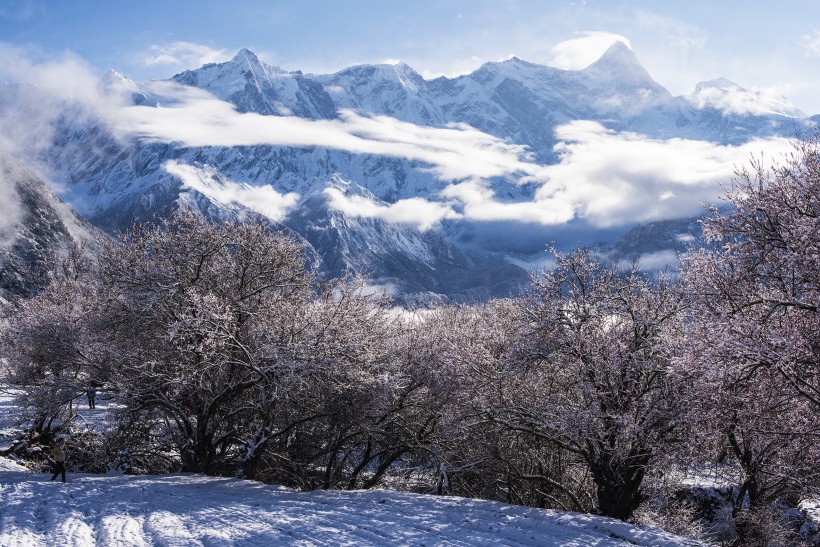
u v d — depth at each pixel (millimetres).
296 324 28562
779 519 23109
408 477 36406
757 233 19062
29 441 33469
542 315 23344
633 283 23453
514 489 31641
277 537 16031
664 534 16203
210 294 27766
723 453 23297
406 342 31844
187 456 30828
